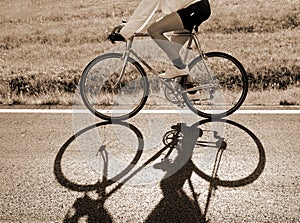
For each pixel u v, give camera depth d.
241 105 5.12
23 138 4.42
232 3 9.32
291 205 3.29
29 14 9.20
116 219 3.19
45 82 6.19
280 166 3.83
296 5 8.91
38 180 3.68
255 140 4.29
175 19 4.33
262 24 8.22
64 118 4.88
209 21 8.41
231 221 3.14
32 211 3.28
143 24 4.34
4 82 6.17
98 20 8.71
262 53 6.96
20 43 7.80
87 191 3.53
